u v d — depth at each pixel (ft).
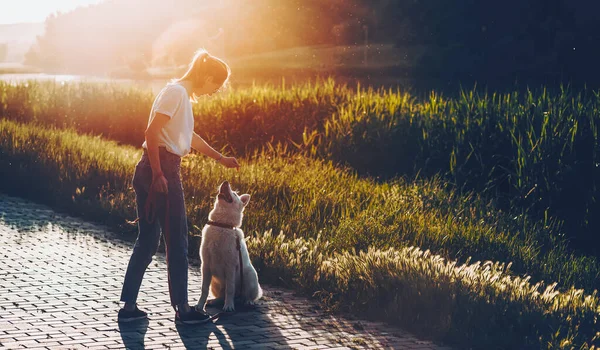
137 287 16.69
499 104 40.88
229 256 17.15
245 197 17.61
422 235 25.84
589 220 30.58
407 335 16.53
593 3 163.94
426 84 121.70
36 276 20.22
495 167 36.47
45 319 16.44
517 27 173.68
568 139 33.53
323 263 20.49
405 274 18.95
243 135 50.47
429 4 206.18
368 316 17.71
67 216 29.32
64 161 36.58
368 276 19.04
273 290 20.03
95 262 22.18
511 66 149.38
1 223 27.35
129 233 26.43
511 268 24.08
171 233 16.67
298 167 37.24
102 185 32.96
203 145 18.31
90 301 18.07
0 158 37.70
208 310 17.94
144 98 61.41
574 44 143.02
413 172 39.01
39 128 48.57
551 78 119.44
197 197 30.27
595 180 31.83
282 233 24.94
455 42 183.73
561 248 27.40
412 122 42.19
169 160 16.62
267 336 15.98
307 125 49.19
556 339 16.21
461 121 40.24
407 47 192.03
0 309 17.04
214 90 17.69
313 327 16.83
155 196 16.57
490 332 16.47
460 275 19.02
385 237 25.21
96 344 14.87
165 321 16.76
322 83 62.64
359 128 43.14
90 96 60.70
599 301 20.12
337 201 29.99
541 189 32.40
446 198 31.86
